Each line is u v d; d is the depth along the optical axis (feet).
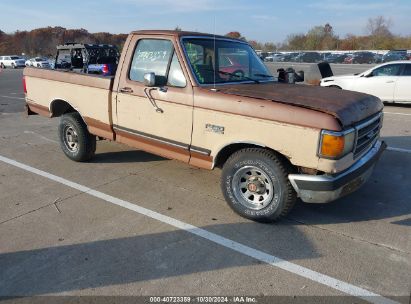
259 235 12.71
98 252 11.65
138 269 10.82
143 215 14.10
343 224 13.53
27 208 14.65
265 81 16.49
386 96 41.14
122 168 19.17
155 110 15.12
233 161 13.43
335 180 11.75
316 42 216.54
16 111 38.11
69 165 19.67
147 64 15.52
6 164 19.81
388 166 19.85
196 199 15.55
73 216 14.01
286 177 12.50
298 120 11.67
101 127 17.72
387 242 12.33
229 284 10.21
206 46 15.40
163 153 15.62
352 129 11.91
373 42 203.92
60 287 10.07
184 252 11.68
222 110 13.15
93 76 17.43
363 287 10.14
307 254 11.62
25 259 11.28
